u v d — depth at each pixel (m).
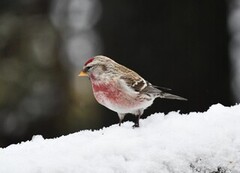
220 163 4.44
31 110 12.21
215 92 12.81
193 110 12.67
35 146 4.57
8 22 12.22
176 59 12.49
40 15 12.54
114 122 12.66
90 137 4.84
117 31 12.66
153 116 5.58
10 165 3.99
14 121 12.18
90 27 13.12
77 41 13.05
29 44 12.21
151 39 12.46
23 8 12.42
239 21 13.92
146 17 12.42
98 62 6.62
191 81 12.55
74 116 12.53
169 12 12.37
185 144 4.43
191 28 12.43
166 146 4.41
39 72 12.21
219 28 12.71
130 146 4.34
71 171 4.01
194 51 12.49
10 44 12.11
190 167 4.36
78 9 13.19
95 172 4.04
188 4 12.38
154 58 12.49
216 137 4.55
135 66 12.58
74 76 12.66
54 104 12.39
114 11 12.62
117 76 6.53
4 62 12.02
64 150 4.35
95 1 13.10
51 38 12.41
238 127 4.71
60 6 13.05
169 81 12.52
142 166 4.17
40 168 3.95
